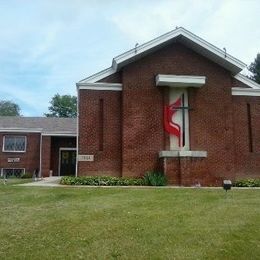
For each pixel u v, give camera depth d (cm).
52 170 3556
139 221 1015
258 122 2523
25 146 3594
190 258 744
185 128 2402
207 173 2366
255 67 5609
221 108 2453
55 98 7794
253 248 804
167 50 2444
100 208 1201
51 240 859
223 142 2425
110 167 2350
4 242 851
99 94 2403
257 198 1452
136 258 746
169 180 2261
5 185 2045
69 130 3628
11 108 9069
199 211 1148
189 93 2439
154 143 2364
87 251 785
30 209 1205
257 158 2489
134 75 2398
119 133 2384
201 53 2461
